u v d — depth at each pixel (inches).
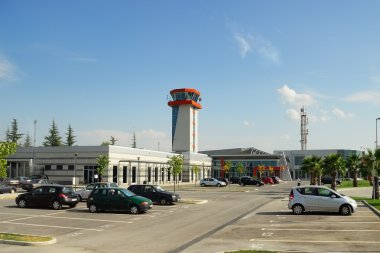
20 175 2576.3
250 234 732.7
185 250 589.6
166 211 1132.5
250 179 2952.8
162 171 3058.6
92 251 581.6
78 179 2436.0
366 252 569.3
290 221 906.7
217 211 1136.2
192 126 4092.0
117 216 1006.4
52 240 644.1
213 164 4394.7
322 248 598.5
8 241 630.5
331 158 2162.9
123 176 2536.9
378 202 1357.0
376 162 1546.5
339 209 1016.9
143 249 597.6
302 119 5836.6
